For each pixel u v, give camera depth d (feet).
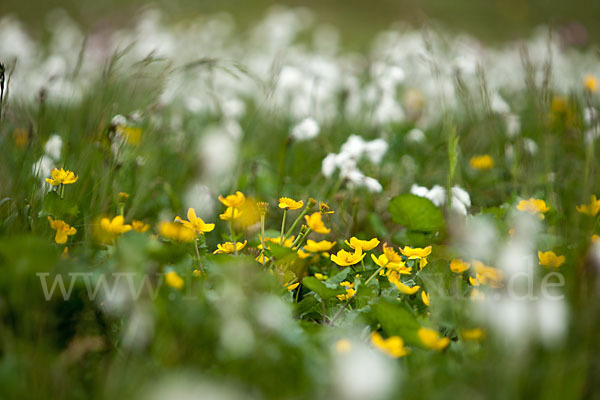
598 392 9.00
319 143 11.89
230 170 11.23
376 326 9.42
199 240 9.86
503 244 9.89
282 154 11.23
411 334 9.18
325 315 9.62
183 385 8.81
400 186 11.31
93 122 10.75
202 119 13.12
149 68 11.92
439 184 11.23
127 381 8.90
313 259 10.14
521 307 9.18
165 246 9.41
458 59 11.75
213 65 10.76
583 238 9.91
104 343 9.23
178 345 9.03
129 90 11.51
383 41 21.15
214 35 26.50
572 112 11.64
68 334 9.33
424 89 16.06
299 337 9.14
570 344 9.11
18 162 10.44
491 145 11.65
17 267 9.18
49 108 11.69
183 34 23.45
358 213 10.89
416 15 11.83
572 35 24.09
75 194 10.30
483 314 9.29
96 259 9.61
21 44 18.80
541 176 11.08
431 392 8.92
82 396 8.96
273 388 8.94
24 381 8.86
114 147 10.59
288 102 12.78
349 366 8.89
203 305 9.21
